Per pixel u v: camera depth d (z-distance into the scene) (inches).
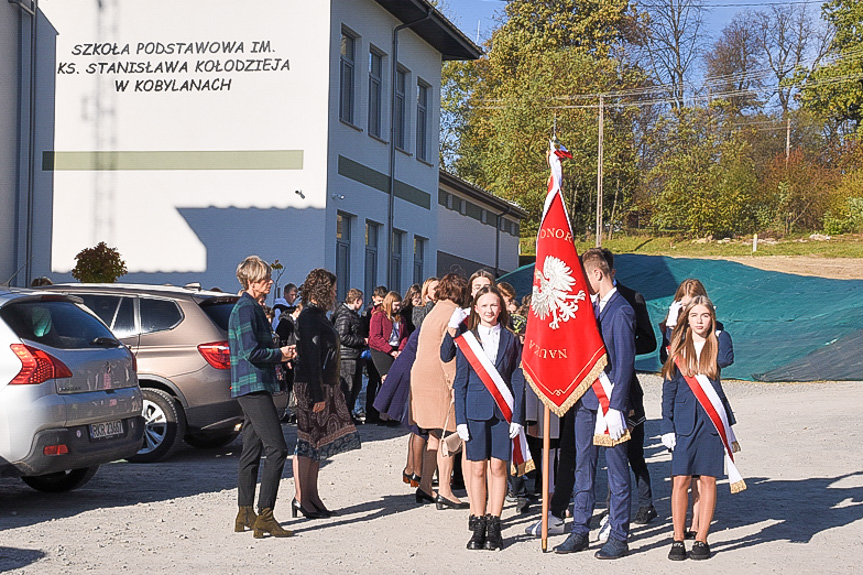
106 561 259.3
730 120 2662.4
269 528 294.5
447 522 322.0
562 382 280.8
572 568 260.1
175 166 828.6
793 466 431.5
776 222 2425.0
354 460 453.7
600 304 285.3
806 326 973.8
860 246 2138.3
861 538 296.5
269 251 816.9
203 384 439.2
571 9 2778.1
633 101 2659.9
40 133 845.8
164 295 451.8
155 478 400.2
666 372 274.4
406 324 593.9
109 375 343.0
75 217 840.9
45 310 333.1
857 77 2576.3
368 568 256.4
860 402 701.9
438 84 1114.1
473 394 287.3
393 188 970.7
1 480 398.3
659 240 2559.1
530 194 2458.2
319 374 320.8
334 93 828.0
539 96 2506.2
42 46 845.2
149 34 832.3
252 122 820.0
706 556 271.0
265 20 818.2
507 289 396.8
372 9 914.1
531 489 385.1
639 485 322.0
